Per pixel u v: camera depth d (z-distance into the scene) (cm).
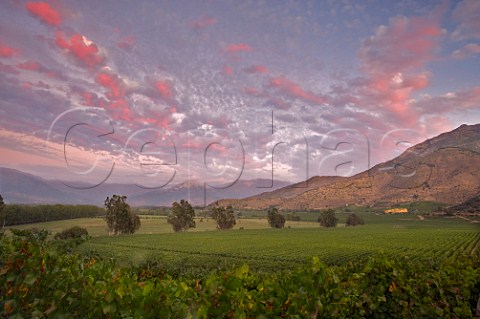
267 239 10275
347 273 664
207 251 7919
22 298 328
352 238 10462
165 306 310
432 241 9544
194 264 5878
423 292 617
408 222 16538
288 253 7650
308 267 398
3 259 347
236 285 330
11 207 11819
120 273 441
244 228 15762
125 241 9688
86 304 327
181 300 326
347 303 502
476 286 675
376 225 15838
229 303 323
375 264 635
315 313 351
